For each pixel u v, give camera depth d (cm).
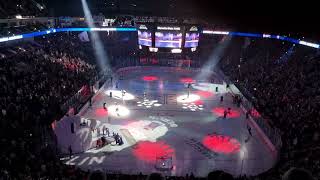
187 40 4806
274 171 2202
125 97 4456
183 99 4441
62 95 3631
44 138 2544
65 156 2645
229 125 3488
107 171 2405
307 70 4381
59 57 4947
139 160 2625
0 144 2177
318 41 4738
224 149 2880
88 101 4000
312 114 2984
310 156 2225
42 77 3819
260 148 2920
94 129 3219
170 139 3070
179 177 2095
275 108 3509
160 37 4788
